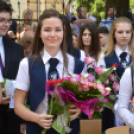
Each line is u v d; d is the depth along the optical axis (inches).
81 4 384.2
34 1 407.5
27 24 324.2
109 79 130.9
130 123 103.4
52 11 110.7
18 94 108.0
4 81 138.5
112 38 186.7
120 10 368.5
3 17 150.0
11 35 250.4
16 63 156.1
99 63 184.4
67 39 165.5
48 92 102.0
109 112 174.4
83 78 97.6
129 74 107.2
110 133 121.5
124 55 181.3
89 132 119.3
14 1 402.0
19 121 149.6
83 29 211.3
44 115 99.3
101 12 381.4
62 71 110.6
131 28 181.3
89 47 209.9
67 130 104.3
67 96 98.2
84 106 97.7
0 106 145.9
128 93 107.9
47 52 111.2
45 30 108.6
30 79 105.5
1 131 147.6
